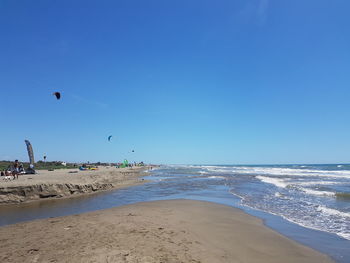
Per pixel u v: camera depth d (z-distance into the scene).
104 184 22.59
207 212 11.74
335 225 9.59
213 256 6.06
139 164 134.00
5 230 7.66
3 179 20.25
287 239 7.86
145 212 10.96
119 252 5.60
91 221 8.77
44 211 12.01
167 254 5.79
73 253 5.48
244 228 9.09
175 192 20.27
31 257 5.27
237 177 38.75
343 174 43.50
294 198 15.98
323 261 6.15
